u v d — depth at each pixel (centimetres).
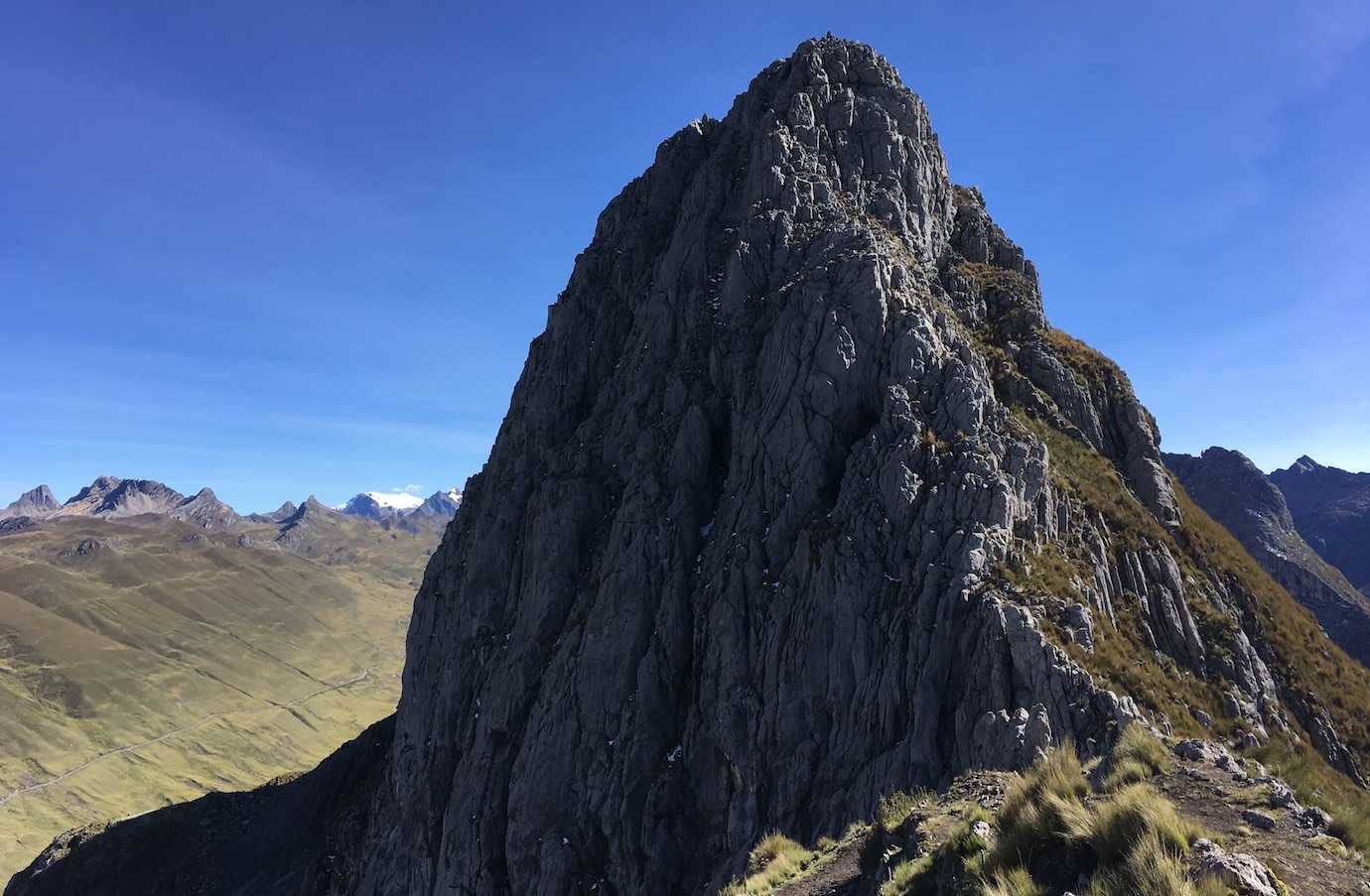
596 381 6638
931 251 6303
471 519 7038
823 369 4734
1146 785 1242
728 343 5425
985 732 3281
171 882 9538
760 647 4166
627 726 4397
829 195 5956
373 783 8719
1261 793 1377
